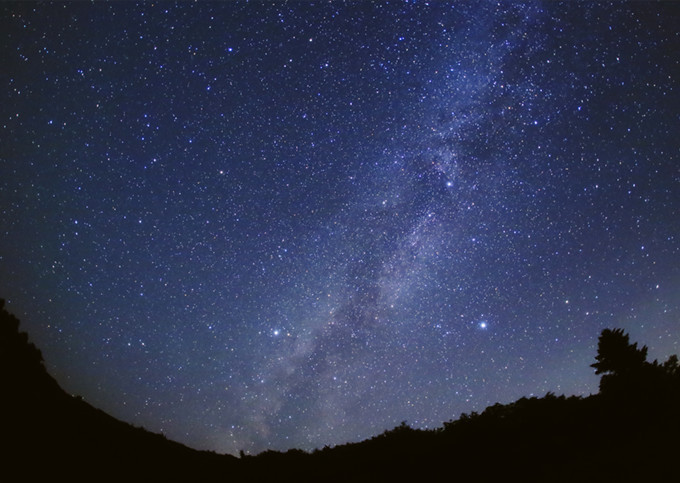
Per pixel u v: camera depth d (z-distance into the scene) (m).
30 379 5.82
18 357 5.83
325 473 6.39
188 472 6.14
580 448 5.56
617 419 5.80
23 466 4.73
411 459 6.33
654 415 5.62
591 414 6.12
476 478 5.59
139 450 6.19
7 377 5.51
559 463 5.38
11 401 5.34
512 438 6.16
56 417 5.73
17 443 4.94
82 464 5.25
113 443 6.03
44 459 5.00
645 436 5.33
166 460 6.22
